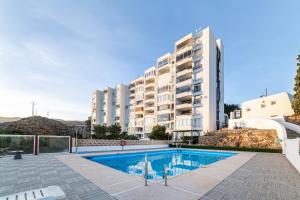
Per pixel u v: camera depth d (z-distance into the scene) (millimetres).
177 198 5727
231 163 13648
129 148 27234
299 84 27250
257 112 37938
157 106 51531
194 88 41562
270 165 12914
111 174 9117
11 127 40750
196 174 9391
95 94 79812
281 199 5855
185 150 27953
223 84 45750
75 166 11383
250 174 9656
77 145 21375
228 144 29578
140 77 62156
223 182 7840
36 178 8289
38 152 17578
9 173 9320
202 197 5871
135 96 63219
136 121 60312
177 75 45219
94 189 6621
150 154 24547
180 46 47188
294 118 29812
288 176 9320
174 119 44125
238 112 42625
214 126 39312
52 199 3627
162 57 52000
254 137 28078
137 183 7438
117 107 71438
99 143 23703
